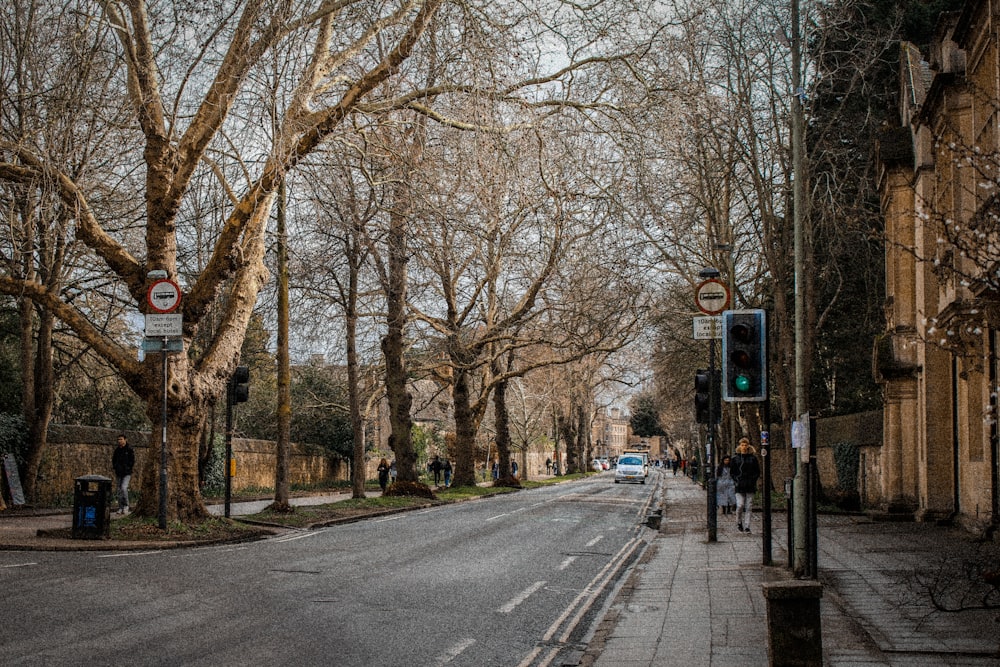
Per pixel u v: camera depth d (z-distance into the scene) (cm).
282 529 2172
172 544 1717
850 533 2125
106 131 1906
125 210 2559
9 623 912
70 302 2848
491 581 1348
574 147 2300
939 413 2388
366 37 1967
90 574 1269
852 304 3738
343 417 5506
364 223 2777
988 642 877
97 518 1733
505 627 999
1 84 1959
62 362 3347
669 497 4275
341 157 2348
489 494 4519
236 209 1895
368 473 6169
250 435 5288
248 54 1780
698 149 2812
